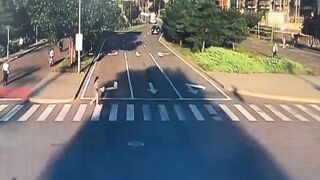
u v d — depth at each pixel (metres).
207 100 28.69
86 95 29.42
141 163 15.49
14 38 58.72
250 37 86.62
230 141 18.83
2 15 51.19
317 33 73.00
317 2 98.81
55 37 43.03
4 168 14.69
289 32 91.00
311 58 55.53
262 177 14.37
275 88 32.91
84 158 15.97
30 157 15.98
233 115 24.39
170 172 14.61
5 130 20.02
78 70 38.28
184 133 20.06
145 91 31.28
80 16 39.44
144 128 20.88
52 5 41.41
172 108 25.88
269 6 120.44
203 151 17.20
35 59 48.53
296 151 17.53
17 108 25.09
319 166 15.62
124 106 26.14
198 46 57.22
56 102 27.00
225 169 15.08
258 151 17.39
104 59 51.09
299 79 38.34
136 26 137.62
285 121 23.27
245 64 43.03
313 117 24.45
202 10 56.09
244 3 126.12
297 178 14.34
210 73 40.62
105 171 14.55
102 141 18.39
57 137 18.89
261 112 25.44
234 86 33.25
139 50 62.88
